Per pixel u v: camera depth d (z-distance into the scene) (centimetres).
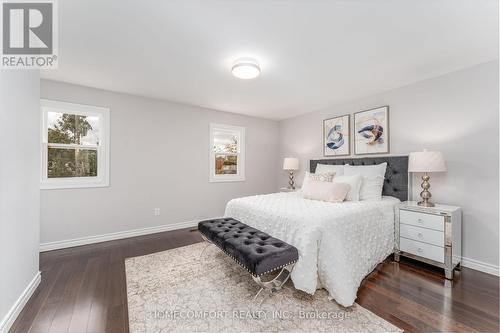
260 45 197
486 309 162
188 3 146
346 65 234
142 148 342
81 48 202
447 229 210
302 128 445
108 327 146
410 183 282
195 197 395
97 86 298
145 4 147
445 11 152
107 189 315
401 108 292
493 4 144
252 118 466
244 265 167
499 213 216
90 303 170
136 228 337
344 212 205
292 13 155
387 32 177
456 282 201
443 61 225
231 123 436
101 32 178
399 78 267
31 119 183
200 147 399
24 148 170
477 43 192
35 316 155
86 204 300
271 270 160
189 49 204
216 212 419
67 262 243
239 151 453
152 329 143
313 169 406
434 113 261
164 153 362
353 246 197
